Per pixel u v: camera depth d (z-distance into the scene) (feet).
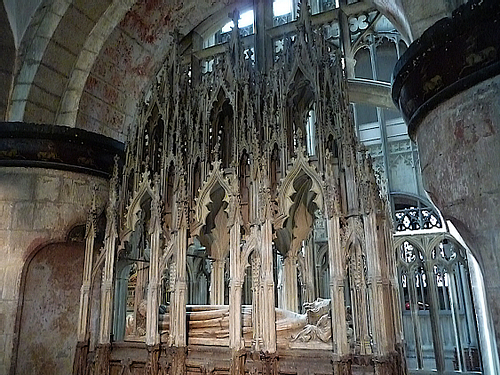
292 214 18.06
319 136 15.24
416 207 58.70
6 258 18.38
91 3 21.80
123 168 19.13
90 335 17.43
